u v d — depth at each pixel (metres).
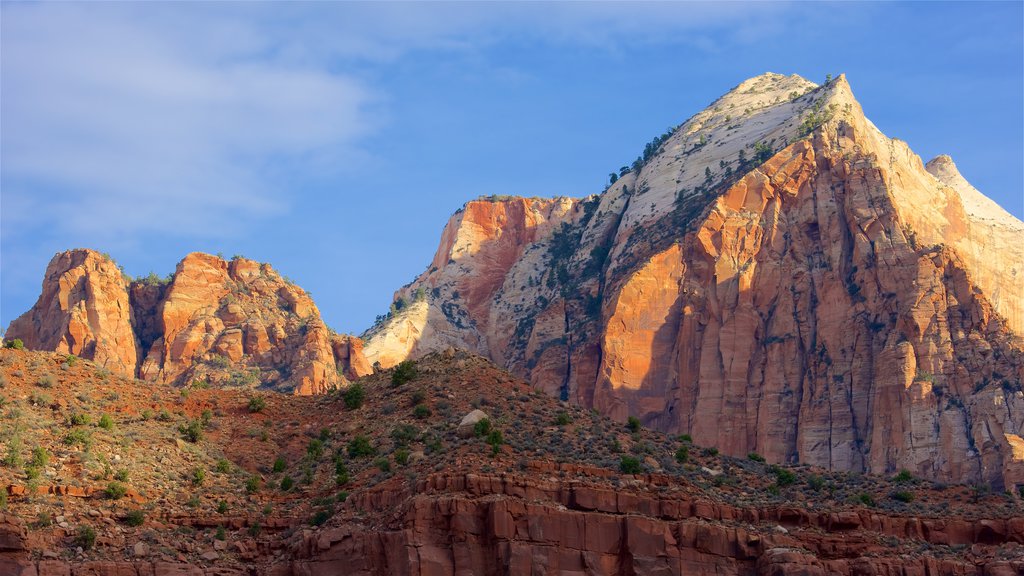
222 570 115.06
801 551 119.19
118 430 134.88
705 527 118.25
